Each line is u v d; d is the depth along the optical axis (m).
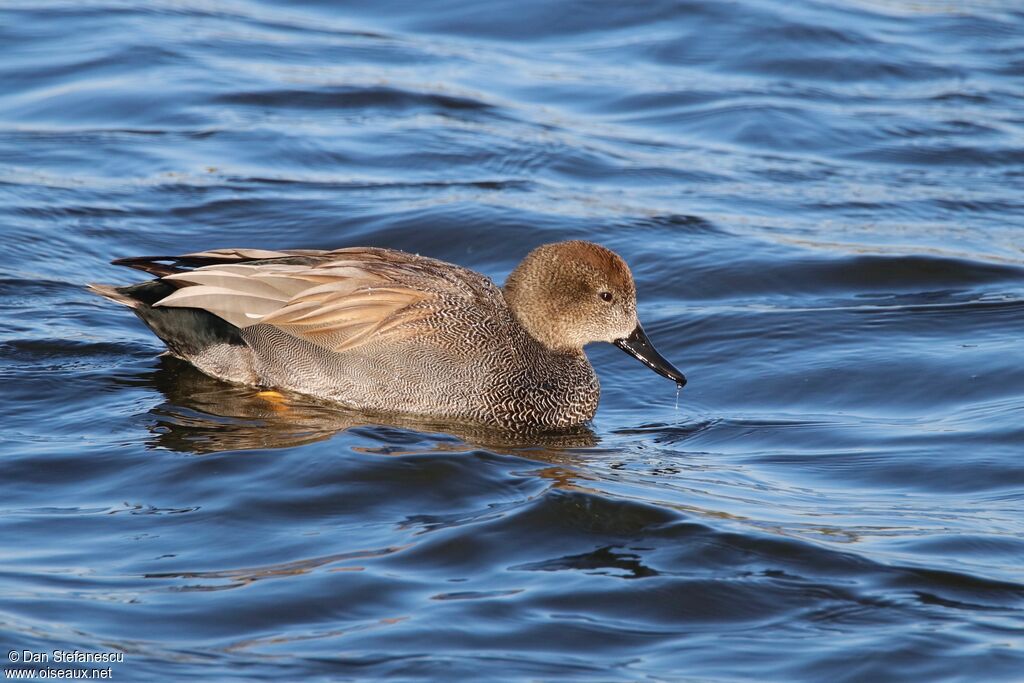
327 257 13.32
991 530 10.14
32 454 10.90
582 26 24.36
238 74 21.48
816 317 15.25
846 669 8.02
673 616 8.64
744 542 9.63
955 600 8.95
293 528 9.72
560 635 8.29
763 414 13.23
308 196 17.88
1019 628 8.57
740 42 23.69
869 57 23.44
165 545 9.35
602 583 8.98
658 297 16.03
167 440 11.37
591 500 10.15
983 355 14.18
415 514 10.07
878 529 10.14
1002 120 21.33
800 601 8.88
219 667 7.72
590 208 17.94
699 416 13.25
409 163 19.08
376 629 8.24
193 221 16.98
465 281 13.29
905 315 15.33
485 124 20.45
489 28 24.16
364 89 21.20
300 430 11.88
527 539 9.62
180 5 24.48
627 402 13.74
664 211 17.95
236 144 19.20
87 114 19.81
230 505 10.02
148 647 7.91
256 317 12.60
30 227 16.23
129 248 16.16
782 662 8.09
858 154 20.17
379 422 12.38
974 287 16.25
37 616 8.18
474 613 8.50
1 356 13.16
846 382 13.80
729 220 17.80
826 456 11.96
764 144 20.38
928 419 12.90
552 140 19.98
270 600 8.54
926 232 17.59
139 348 13.74
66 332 13.90
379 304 12.74
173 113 20.02
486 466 11.07
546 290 13.29
